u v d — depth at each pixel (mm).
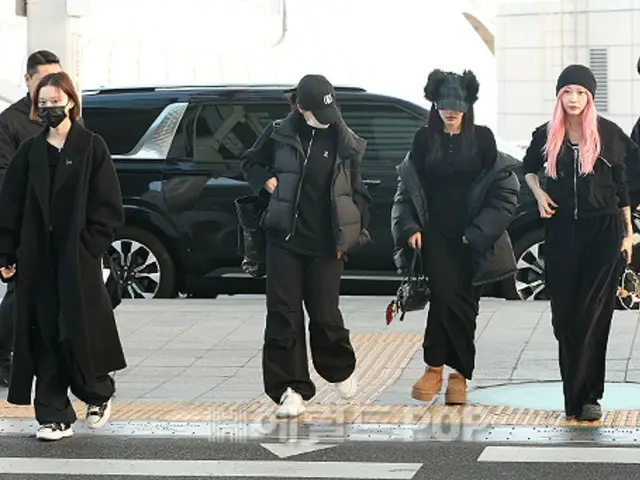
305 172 9688
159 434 9383
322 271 9797
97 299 9133
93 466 8531
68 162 9047
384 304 15023
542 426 9445
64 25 12422
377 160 15492
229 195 15750
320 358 10000
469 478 8164
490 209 9789
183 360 12008
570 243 9516
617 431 9289
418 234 9945
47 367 9219
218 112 15992
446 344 10086
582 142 9383
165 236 15875
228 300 15539
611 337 12547
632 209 9680
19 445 9109
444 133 9852
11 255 9180
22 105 10867
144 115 16078
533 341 12547
